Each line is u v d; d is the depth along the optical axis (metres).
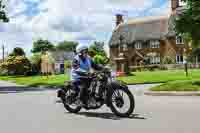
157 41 76.38
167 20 77.56
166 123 9.38
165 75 43.72
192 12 20.50
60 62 90.25
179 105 13.27
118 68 48.12
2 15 33.91
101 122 9.80
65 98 11.88
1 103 15.58
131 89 23.25
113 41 82.69
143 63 77.06
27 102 15.84
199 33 20.73
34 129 9.01
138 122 9.63
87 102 11.25
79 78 11.41
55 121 10.16
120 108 10.81
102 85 10.92
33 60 84.81
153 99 15.85
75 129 8.89
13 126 9.48
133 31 81.12
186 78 36.44
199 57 22.47
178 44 73.00
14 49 104.12
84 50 11.61
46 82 38.81
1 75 89.69
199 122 9.44
